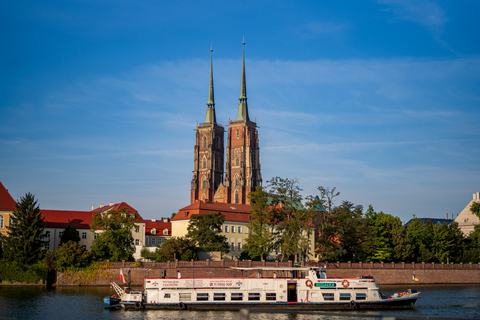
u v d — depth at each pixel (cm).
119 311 11019
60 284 15275
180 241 17188
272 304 11312
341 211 18238
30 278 15175
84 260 15588
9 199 18012
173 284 11375
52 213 19862
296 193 17675
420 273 17812
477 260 19825
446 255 19888
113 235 16450
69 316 10381
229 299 11375
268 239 17200
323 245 17762
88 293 13575
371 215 19575
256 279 11462
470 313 11031
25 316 10275
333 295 11481
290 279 11481
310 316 10744
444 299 13225
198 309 11312
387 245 19000
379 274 17412
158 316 10506
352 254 18650
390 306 11625
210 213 18638
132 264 15738
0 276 15162
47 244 19012
